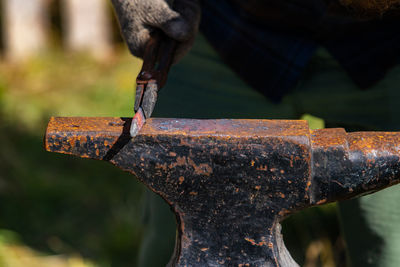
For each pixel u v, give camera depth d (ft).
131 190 17.12
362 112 11.03
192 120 9.89
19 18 26.86
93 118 9.93
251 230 9.86
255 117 11.21
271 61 11.02
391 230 10.89
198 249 9.92
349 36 10.88
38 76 24.56
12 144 19.60
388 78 10.88
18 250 14.20
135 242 14.90
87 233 15.33
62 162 18.65
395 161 9.73
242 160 9.73
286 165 9.71
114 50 27.50
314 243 14.10
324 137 9.80
